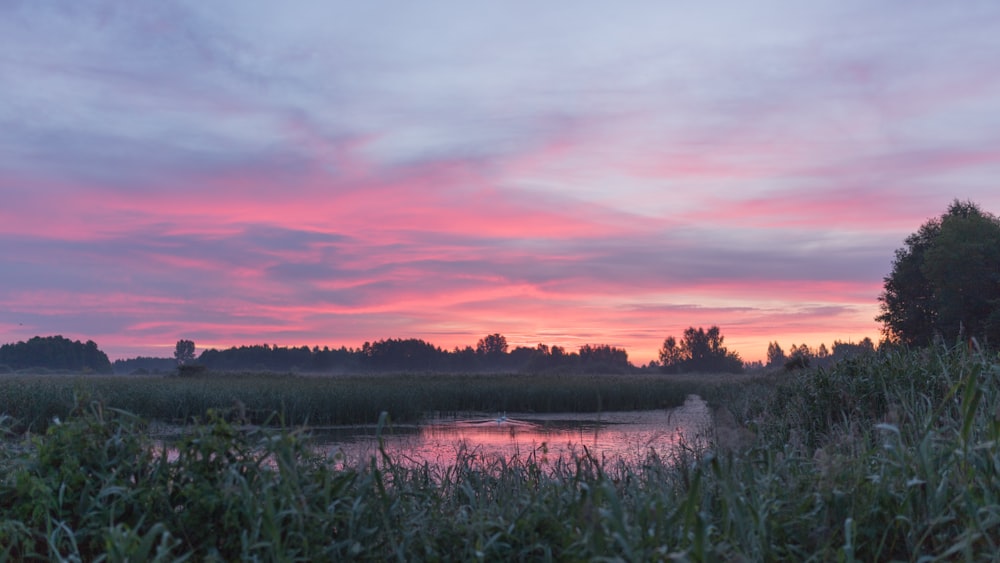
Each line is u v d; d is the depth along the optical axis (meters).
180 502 3.93
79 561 3.39
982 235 43.88
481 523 3.61
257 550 3.47
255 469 3.86
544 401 31.20
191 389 26.17
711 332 150.12
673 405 33.38
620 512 3.00
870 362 8.02
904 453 4.10
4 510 3.86
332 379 45.28
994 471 3.81
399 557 3.53
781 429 7.50
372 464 4.11
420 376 54.72
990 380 5.54
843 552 3.19
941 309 44.56
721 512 3.77
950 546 3.51
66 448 4.06
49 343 170.25
